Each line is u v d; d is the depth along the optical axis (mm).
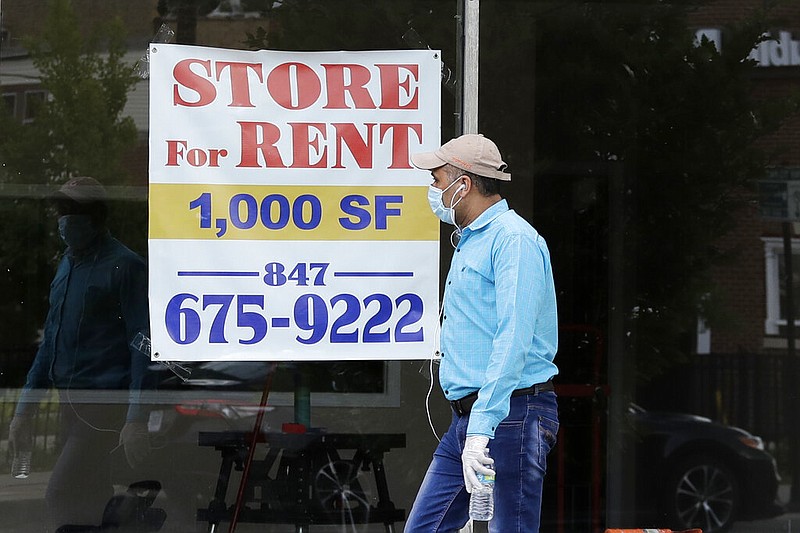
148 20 18234
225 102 16953
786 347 20000
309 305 16984
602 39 19797
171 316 16781
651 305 19953
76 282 18219
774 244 20078
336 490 18250
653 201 19922
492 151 14031
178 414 18219
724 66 20109
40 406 18172
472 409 13062
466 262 13883
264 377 18219
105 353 18203
